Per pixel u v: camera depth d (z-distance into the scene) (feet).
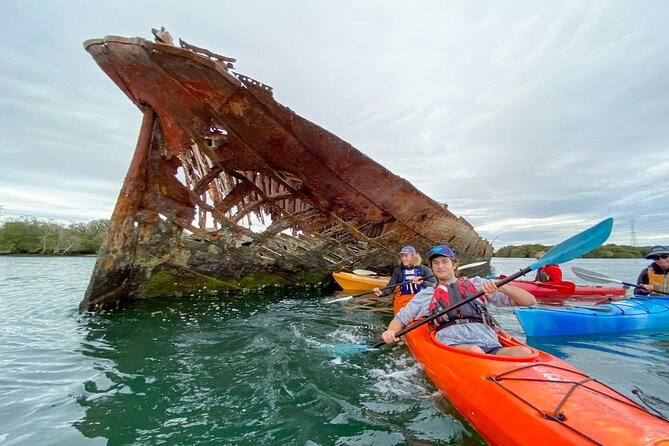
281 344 13.87
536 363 7.81
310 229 23.79
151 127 18.20
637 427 5.42
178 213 20.39
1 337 14.11
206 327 16.31
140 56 15.76
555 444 5.44
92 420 7.81
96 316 18.17
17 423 7.57
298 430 7.50
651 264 19.88
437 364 9.20
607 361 12.09
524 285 26.32
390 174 21.53
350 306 23.30
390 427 7.63
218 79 16.31
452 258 10.78
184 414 8.17
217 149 18.51
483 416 6.98
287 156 19.22
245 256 24.82
